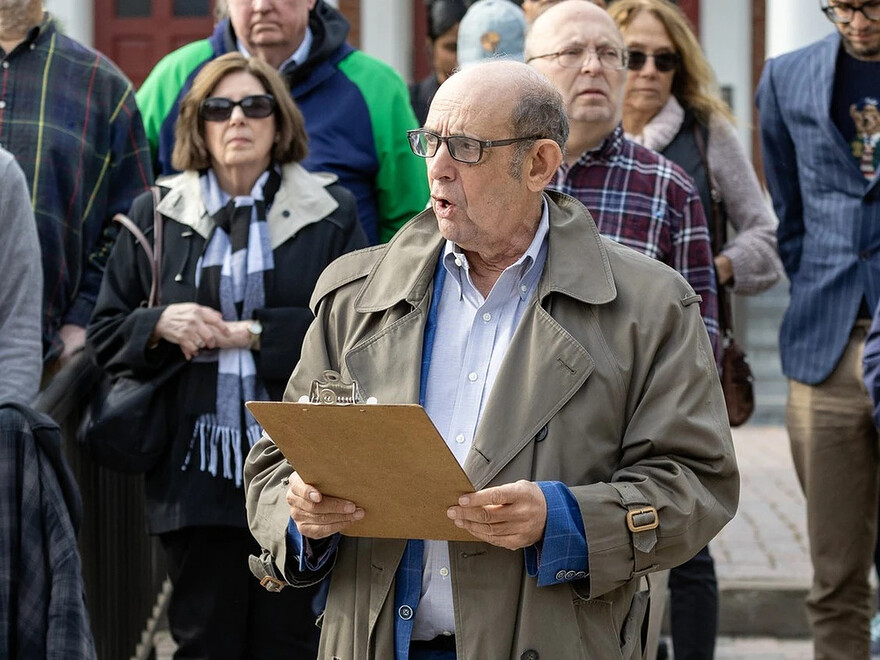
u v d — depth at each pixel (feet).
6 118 37.11
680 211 35.09
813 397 39.27
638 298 23.18
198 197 34.65
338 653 23.43
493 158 22.57
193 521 33.42
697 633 38.06
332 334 24.61
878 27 37.68
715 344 35.04
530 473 22.41
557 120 23.16
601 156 34.86
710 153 40.83
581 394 22.67
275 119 34.71
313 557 23.26
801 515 56.13
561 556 21.58
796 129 39.73
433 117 22.91
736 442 70.18
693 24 87.56
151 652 43.68
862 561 39.06
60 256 36.91
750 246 40.34
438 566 22.86
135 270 34.76
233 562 34.06
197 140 34.55
